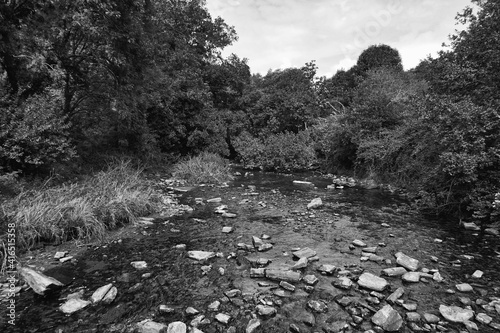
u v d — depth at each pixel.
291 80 26.78
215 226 7.32
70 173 9.20
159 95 15.52
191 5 21.77
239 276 4.67
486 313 3.66
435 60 10.34
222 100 25.94
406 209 9.01
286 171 18.86
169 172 15.41
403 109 15.16
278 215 8.36
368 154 14.12
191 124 18.42
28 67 8.32
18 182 6.97
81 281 4.49
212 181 14.05
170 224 7.44
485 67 8.70
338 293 4.14
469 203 7.96
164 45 14.51
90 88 10.83
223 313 3.65
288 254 5.57
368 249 5.73
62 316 3.59
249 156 20.44
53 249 5.68
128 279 4.56
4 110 7.20
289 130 24.73
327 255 5.55
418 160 10.96
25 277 4.38
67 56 9.77
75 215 6.33
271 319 3.54
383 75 21.03
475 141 7.31
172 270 4.89
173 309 3.73
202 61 24.20
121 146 14.11
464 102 7.95
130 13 9.60
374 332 3.26
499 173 7.45
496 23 8.46
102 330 3.33
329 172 17.88
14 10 8.14
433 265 5.10
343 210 8.92
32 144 7.28
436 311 3.72
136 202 8.11
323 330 3.33
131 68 10.73
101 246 5.94
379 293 4.07
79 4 8.31
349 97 26.31
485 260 5.31
